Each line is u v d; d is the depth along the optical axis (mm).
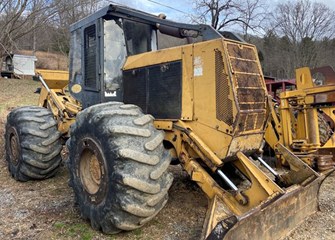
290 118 5113
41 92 5730
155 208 2863
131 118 2967
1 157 5883
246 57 3191
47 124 4461
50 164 4496
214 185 3072
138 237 2988
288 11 38562
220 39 3029
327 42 39438
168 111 3418
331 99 4609
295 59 38250
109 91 3826
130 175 2707
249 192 2977
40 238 2980
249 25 27922
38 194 4129
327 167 4164
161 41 4141
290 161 3504
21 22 10398
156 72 3516
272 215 2846
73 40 4387
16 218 3406
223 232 2344
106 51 3812
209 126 3129
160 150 2932
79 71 4270
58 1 11391
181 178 4645
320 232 3156
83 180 3203
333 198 4109
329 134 5375
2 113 9219
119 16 3789
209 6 26250
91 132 3039
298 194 3207
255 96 3170
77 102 4707
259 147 3344
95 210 3008
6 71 17984
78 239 2949
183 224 3254
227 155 3018
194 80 3230
